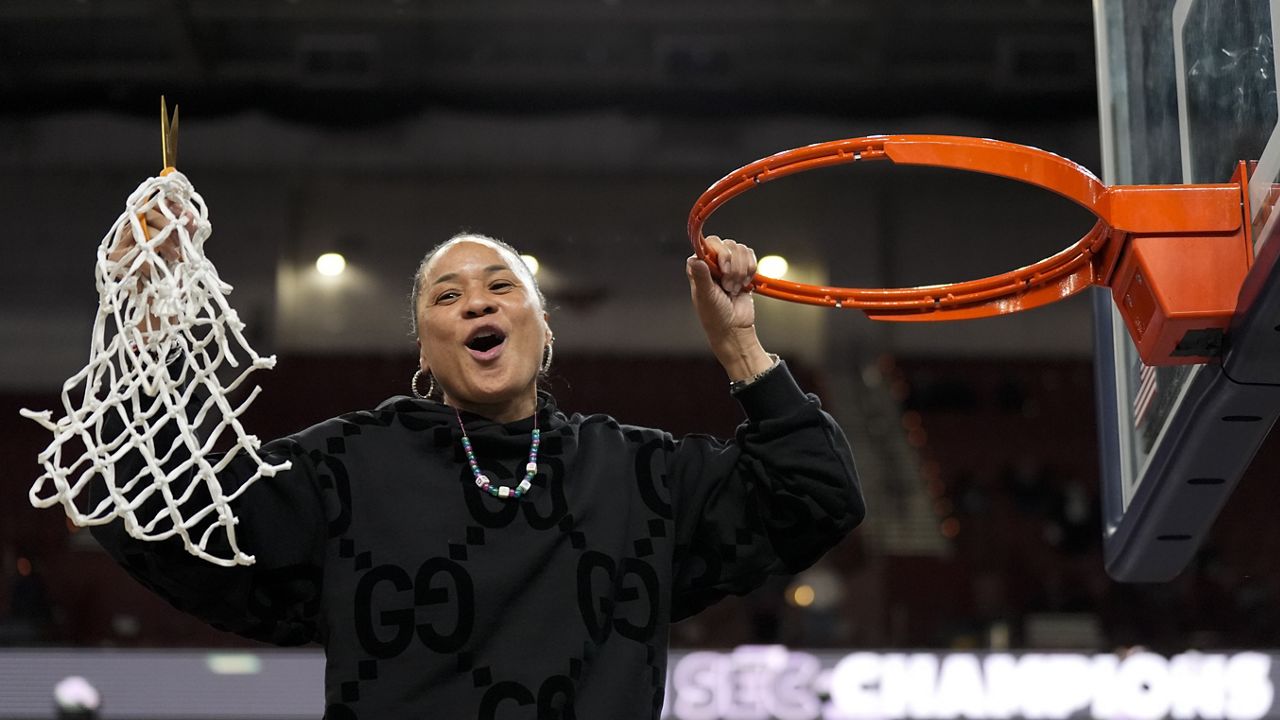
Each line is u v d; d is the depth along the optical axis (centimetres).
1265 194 213
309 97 1207
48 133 1180
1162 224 224
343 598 202
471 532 206
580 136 1214
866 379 1279
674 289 1259
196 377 197
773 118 1208
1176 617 1113
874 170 1263
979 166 224
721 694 1013
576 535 210
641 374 1249
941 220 1273
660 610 212
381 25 1099
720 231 1273
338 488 211
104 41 1112
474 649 199
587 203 1251
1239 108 230
